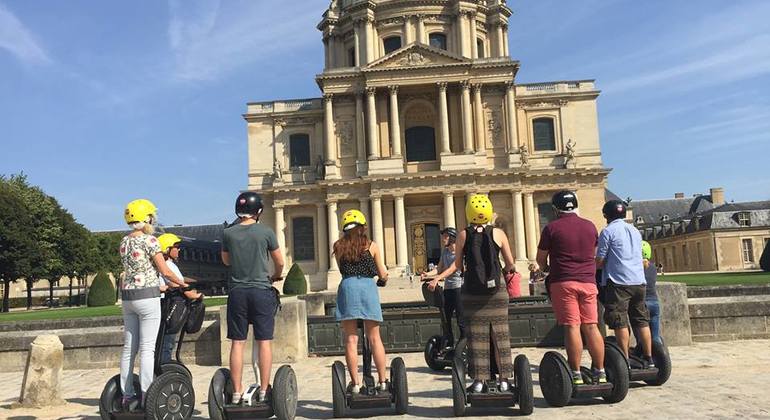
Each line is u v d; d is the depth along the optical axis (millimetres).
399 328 15758
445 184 56188
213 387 7859
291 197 59500
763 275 39688
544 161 60594
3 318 29797
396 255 56625
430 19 69000
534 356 14016
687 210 104688
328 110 59750
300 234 60062
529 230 57844
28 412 10000
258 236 8031
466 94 57875
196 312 8617
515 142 58656
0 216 59969
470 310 8344
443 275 8375
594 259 8633
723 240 81375
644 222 103938
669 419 7633
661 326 14266
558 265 8617
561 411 8305
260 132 62875
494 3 72750
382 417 8406
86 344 15289
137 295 8008
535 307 15516
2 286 84938
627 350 9359
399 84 58344
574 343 8469
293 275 49844
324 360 14961
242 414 7855
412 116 61938
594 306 8586
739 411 7863
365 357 8531
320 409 9273
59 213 72000
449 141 58844
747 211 82062
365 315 8289
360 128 59062
